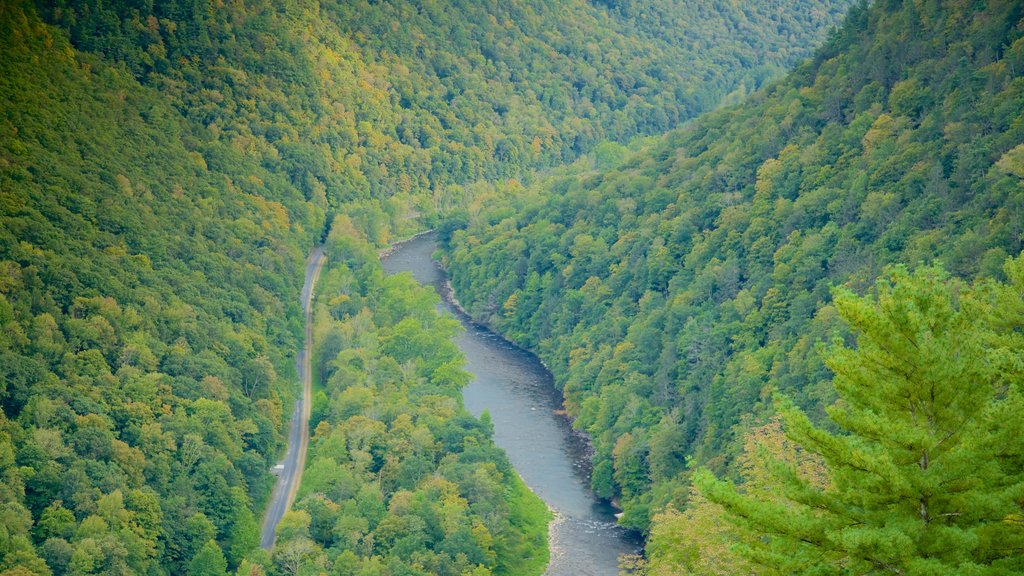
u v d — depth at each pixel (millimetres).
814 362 154500
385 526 145250
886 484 46625
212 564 140875
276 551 143375
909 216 182000
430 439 172000
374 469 170875
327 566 137375
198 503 152750
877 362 48500
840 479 49188
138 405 166750
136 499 145875
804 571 48781
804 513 49656
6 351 163750
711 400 172250
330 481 160875
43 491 144375
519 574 147000
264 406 187875
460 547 141875
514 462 185375
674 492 151875
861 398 49438
